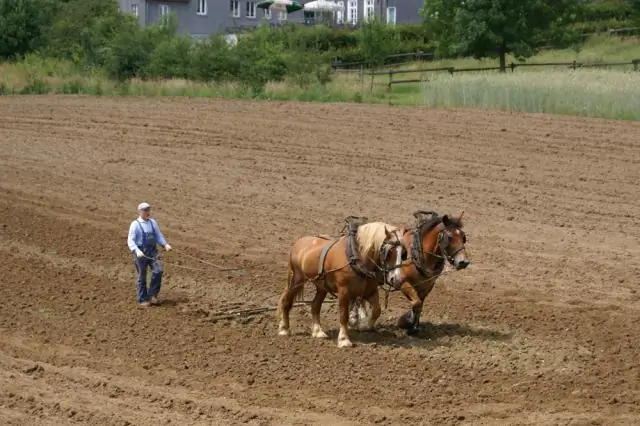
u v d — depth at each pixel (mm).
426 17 50844
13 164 27547
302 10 88250
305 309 15359
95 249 18953
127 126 33969
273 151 29312
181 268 17656
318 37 64812
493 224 20781
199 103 39875
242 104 39406
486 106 36719
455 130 31984
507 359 12820
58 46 56969
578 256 18359
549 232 20141
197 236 20078
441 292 16172
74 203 22969
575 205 22453
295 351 13109
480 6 47750
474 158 27703
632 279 16859
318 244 13422
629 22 64750
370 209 22094
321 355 12930
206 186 24828
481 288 16406
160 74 47531
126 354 13000
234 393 11508
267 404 11156
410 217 21266
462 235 12906
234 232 20375
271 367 12453
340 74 50281
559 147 28953
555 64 49625
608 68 44188
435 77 40844
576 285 16516
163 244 15523
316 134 31859
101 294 16016
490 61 56031
